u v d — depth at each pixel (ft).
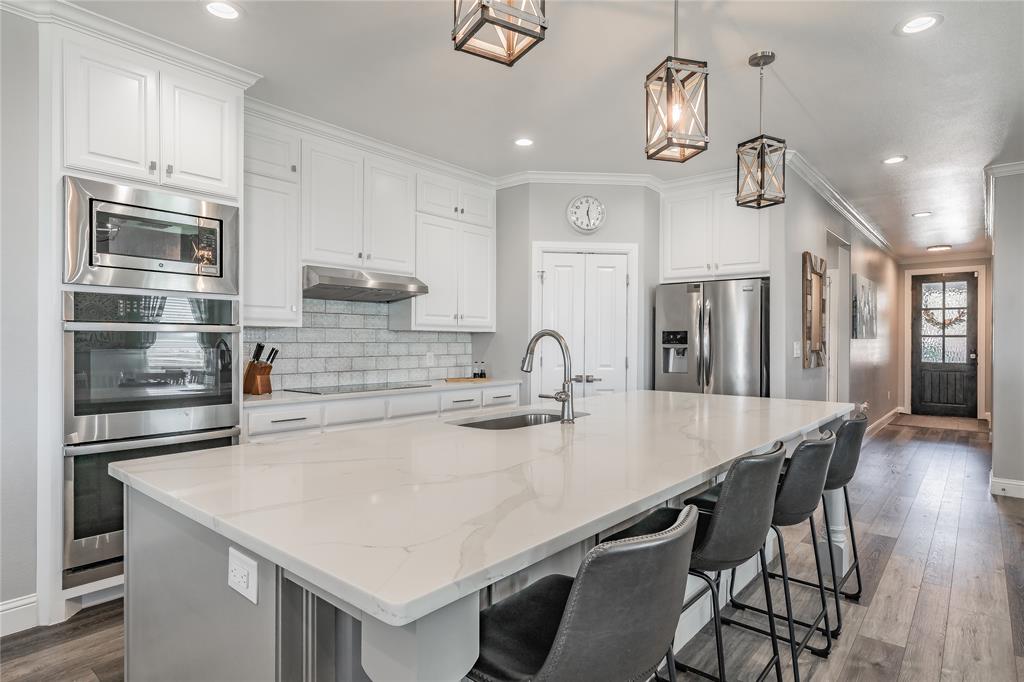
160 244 8.55
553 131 12.28
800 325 15.06
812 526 7.52
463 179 15.11
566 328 15.40
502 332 15.83
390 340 14.60
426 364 15.48
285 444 6.10
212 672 4.13
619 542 3.02
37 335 7.70
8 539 7.54
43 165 7.69
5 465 7.51
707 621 7.97
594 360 15.42
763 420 8.04
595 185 15.46
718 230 15.17
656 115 6.47
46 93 7.70
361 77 9.78
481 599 4.64
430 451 5.73
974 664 7.01
